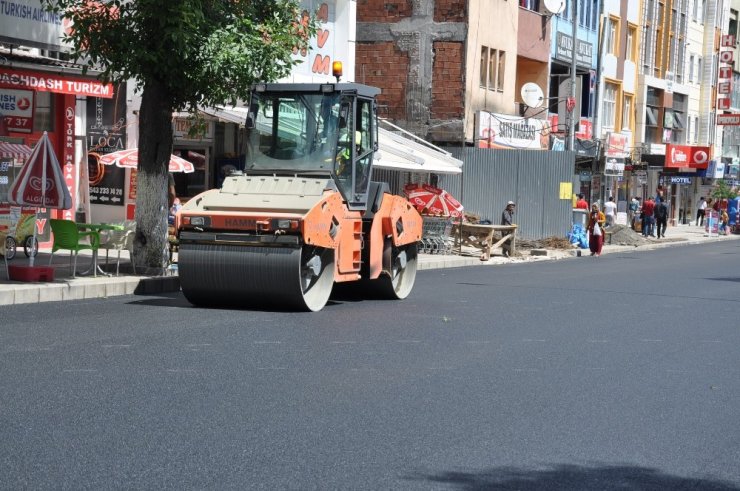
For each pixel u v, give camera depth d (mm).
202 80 20547
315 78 37656
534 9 53969
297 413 9633
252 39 20656
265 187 17875
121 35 20688
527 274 29734
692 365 13625
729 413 10547
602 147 54938
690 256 44156
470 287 24359
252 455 8062
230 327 15156
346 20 39156
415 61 47719
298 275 16875
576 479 7770
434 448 8531
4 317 15219
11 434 8406
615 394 11312
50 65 24078
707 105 88750
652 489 7613
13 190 18391
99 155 29031
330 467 7809
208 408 9672
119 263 21922
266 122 18797
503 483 7559
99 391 10203
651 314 19734
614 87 69812
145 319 15648
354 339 14500
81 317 15562
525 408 10320
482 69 48906
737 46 96250
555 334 16141
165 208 21375
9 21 23703
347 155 18688
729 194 80812
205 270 17172
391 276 20250
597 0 62781
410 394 10766
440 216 36719
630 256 43438
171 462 7754
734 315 20094
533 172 45844
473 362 13016
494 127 49000
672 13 80562
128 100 29312
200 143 34094
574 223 47281
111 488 7039
